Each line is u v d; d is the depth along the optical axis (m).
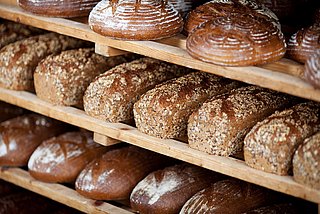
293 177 1.99
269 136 2.00
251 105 2.14
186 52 2.12
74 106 2.48
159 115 2.18
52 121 2.75
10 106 2.95
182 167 2.37
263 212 2.16
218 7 2.18
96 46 2.28
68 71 2.41
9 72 2.54
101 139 2.33
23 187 2.71
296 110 2.08
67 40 2.64
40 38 2.63
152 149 2.21
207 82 2.28
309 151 1.93
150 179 2.32
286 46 2.07
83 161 2.50
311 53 1.98
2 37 2.72
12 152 2.63
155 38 2.17
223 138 2.10
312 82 1.89
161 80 2.36
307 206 2.31
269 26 2.06
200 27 2.09
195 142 2.14
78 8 2.35
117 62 2.50
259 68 2.02
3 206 2.75
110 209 2.39
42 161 2.52
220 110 2.11
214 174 2.35
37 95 2.50
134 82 2.31
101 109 2.31
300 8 2.40
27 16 2.44
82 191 2.41
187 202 2.22
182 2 2.32
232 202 2.19
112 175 2.38
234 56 2.00
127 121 2.37
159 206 2.24
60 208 2.81
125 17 2.15
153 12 2.15
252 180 2.04
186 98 2.20
